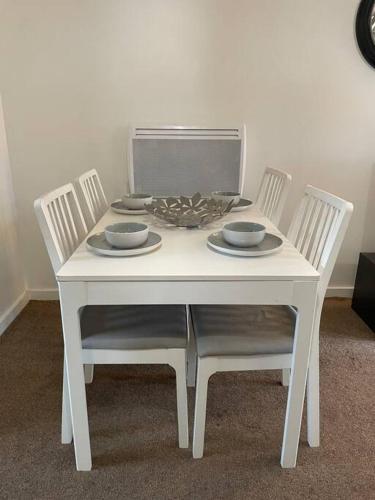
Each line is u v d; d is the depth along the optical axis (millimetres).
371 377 1946
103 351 1382
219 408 1742
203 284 1228
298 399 1381
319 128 2467
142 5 2223
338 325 2420
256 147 2486
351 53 2340
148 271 1236
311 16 2268
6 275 2402
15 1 2189
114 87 2354
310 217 1681
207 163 2396
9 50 2266
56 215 1497
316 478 1409
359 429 1629
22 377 1933
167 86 2361
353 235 2672
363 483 1392
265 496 1340
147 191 2420
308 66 2352
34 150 2443
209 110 2410
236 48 2307
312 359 1478
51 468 1442
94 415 1697
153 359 1407
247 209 1996
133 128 2338
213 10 2242
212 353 1353
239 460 1479
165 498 1331
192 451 1501
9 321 2404
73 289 1220
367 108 2443
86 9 2217
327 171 2549
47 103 2365
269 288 1241
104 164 2486
